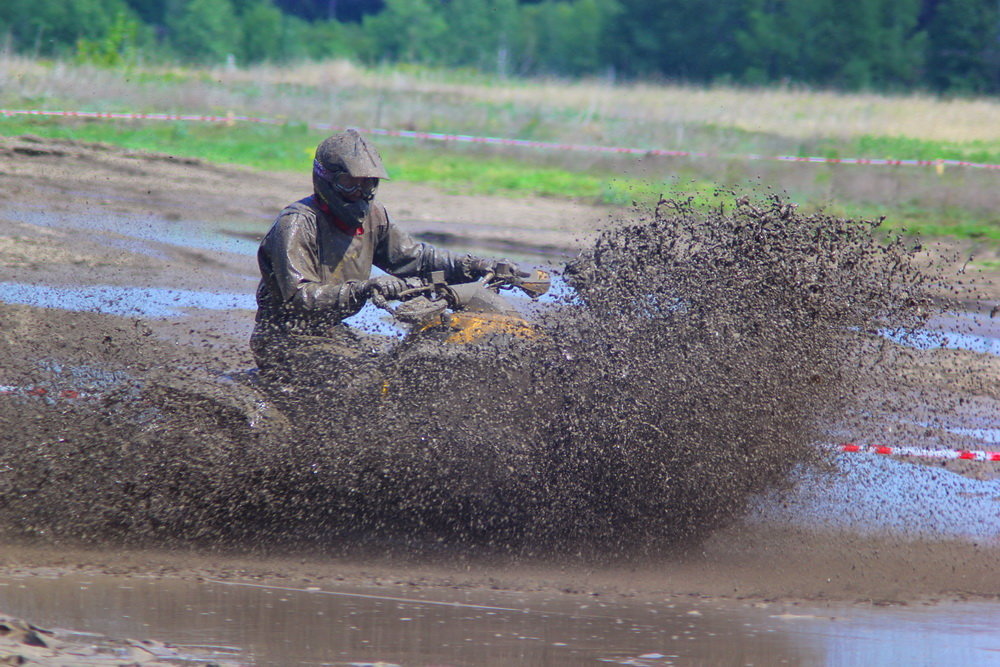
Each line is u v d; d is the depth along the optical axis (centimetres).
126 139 8556
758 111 12575
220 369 2483
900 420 2727
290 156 8400
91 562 1897
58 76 11025
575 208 6875
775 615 1727
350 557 2011
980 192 7725
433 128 10181
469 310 2198
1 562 1861
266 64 15600
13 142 7338
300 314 2134
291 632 1532
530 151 9175
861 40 19975
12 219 5288
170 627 1525
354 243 2231
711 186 7619
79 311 3766
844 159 9012
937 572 1991
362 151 2153
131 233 5331
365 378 2064
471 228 5972
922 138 10931
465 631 1578
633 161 8931
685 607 1756
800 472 2156
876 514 2288
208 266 4841
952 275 5088
